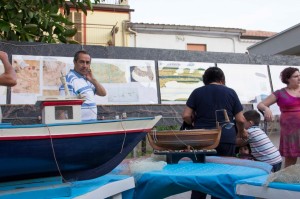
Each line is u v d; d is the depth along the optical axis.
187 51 6.30
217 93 2.86
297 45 10.57
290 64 7.00
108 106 5.51
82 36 14.43
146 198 1.95
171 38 16.02
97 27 14.66
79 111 1.70
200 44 16.53
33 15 5.44
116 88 5.72
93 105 3.09
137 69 5.92
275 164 3.35
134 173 2.00
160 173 1.91
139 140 1.82
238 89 6.47
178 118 5.84
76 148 1.60
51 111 1.64
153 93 5.93
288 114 3.78
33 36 5.54
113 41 14.51
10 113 4.93
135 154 3.32
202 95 2.89
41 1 5.48
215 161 2.46
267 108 3.68
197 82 6.22
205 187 1.79
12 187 1.55
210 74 3.01
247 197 1.72
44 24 5.54
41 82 5.29
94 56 5.70
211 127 2.81
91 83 3.20
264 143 3.38
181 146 2.37
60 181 1.65
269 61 6.87
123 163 2.34
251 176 1.86
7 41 5.16
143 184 1.94
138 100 5.81
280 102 3.82
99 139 1.65
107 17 14.84
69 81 3.00
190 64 6.26
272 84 6.74
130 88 5.80
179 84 6.12
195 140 2.34
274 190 1.59
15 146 1.44
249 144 3.48
